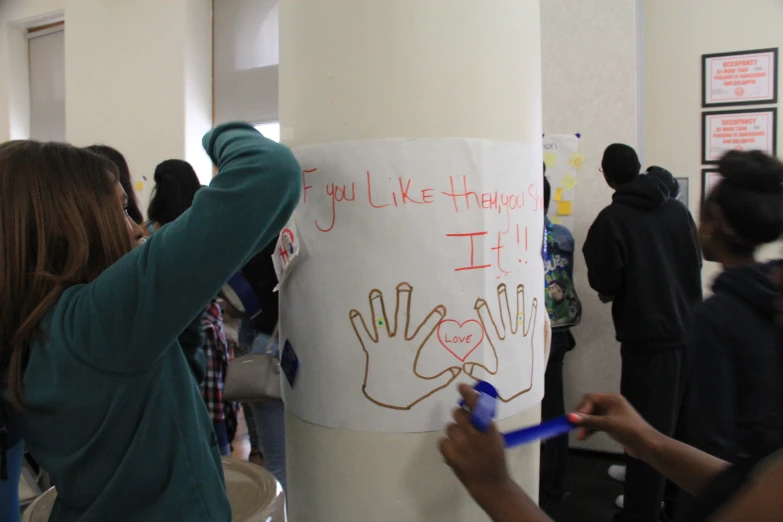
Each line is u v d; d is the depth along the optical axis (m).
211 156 0.78
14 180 0.67
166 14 3.67
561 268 2.27
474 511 0.85
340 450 0.84
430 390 0.81
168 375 0.69
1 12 4.50
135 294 0.60
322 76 0.82
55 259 0.68
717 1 2.59
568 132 2.62
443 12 0.78
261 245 0.67
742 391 1.11
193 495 0.68
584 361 2.65
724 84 2.61
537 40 0.89
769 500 0.43
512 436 0.73
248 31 3.68
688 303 1.99
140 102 3.82
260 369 1.63
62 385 0.62
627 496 2.00
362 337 0.81
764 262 1.18
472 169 0.80
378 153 0.79
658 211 2.00
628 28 2.49
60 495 0.68
